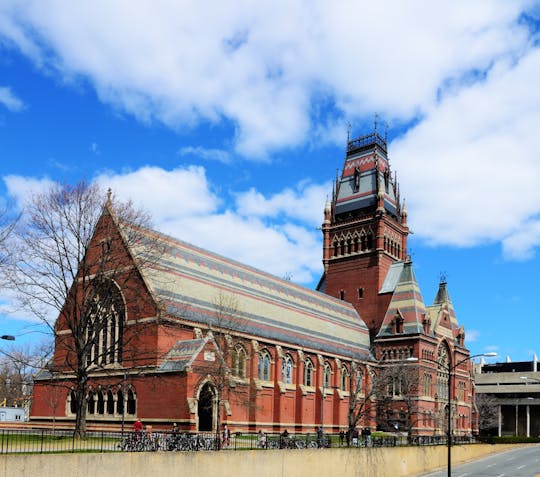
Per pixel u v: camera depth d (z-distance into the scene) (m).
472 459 81.25
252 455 41.16
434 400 107.81
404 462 60.19
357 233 121.69
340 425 94.94
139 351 65.38
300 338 90.75
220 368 62.53
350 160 128.75
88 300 55.81
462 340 126.75
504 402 167.75
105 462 31.98
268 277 97.69
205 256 85.69
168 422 60.94
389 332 110.06
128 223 63.78
